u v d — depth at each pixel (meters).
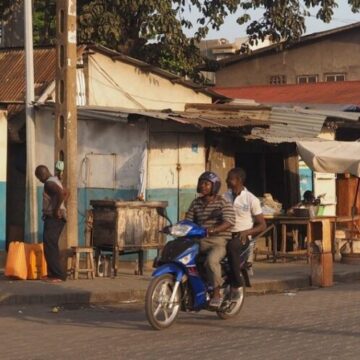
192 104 21.70
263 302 13.43
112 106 20.14
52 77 19.52
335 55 34.50
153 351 9.20
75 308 12.70
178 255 10.51
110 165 17.47
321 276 15.77
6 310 12.40
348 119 21.39
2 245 17.72
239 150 20.02
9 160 19.20
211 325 10.97
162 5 24.06
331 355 8.95
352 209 20.44
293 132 20.05
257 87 30.61
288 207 20.92
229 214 10.84
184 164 18.11
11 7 25.36
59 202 14.24
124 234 15.23
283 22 26.39
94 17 24.14
